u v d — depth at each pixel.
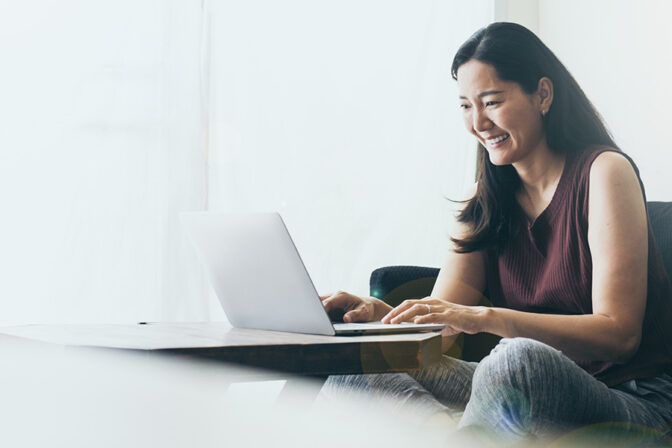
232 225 1.00
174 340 0.79
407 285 1.64
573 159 1.30
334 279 2.75
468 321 1.02
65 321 2.37
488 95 1.34
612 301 1.11
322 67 2.76
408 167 2.86
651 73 2.23
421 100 2.89
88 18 2.44
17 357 0.80
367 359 0.77
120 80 2.46
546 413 0.85
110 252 2.42
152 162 2.48
